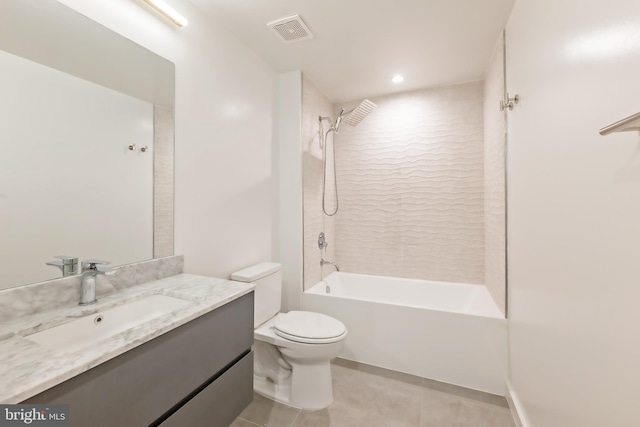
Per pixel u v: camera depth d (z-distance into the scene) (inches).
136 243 49.8
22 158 36.1
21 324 33.1
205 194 64.0
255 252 82.5
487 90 91.1
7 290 34.1
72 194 41.2
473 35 73.0
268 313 75.1
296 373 65.3
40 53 37.9
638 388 24.6
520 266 58.4
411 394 69.1
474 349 71.6
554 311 41.4
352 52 81.7
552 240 42.1
